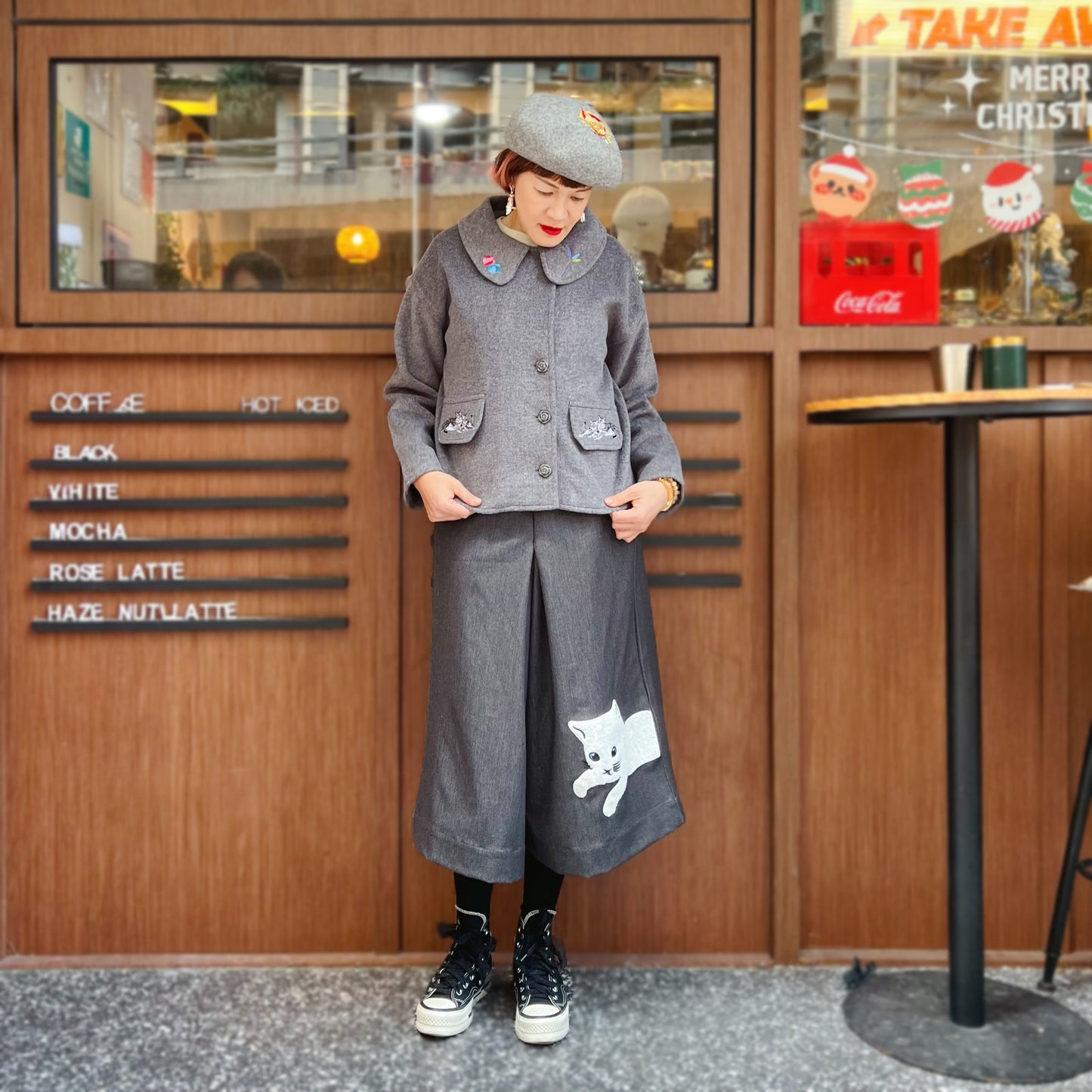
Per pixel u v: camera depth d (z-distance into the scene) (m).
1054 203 1.85
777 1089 1.45
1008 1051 1.53
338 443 1.85
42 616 1.85
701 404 1.86
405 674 1.86
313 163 1.86
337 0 1.83
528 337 1.51
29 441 1.84
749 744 1.87
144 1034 1.60
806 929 1.87
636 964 1.85
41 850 1.85
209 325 1.83
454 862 1.51
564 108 1.43
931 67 1.84
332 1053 1.54
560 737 1.51
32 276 1.83
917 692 1.86
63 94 1.84
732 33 1.83
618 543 1.56
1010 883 1.87
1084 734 1.87
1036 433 1.85
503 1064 1.51
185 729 1.85
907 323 1.84
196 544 1.84
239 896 1.86
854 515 1.85
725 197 1.83
